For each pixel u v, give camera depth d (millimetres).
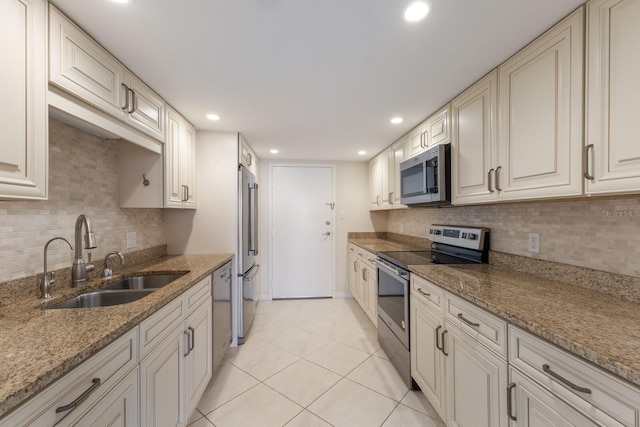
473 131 1634
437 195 1885
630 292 1083
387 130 2520
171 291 1284
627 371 616
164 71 1496
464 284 1344
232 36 1205
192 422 1574
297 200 3891
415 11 1061
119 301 1412
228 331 2326
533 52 1224
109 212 1773
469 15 1079
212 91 1741
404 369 1933
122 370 930
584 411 729
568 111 1061
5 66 846
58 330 865
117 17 1077
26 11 912
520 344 938
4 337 815
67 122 1390
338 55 1358
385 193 3186
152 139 1762
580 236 1289
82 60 1146
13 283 1132
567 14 1061
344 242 3943
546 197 1159
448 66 1456
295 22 1117
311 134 2643
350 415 1628
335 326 2939
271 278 3857
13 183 866
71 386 723
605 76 935
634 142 855
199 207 2502
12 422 576
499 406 1032
